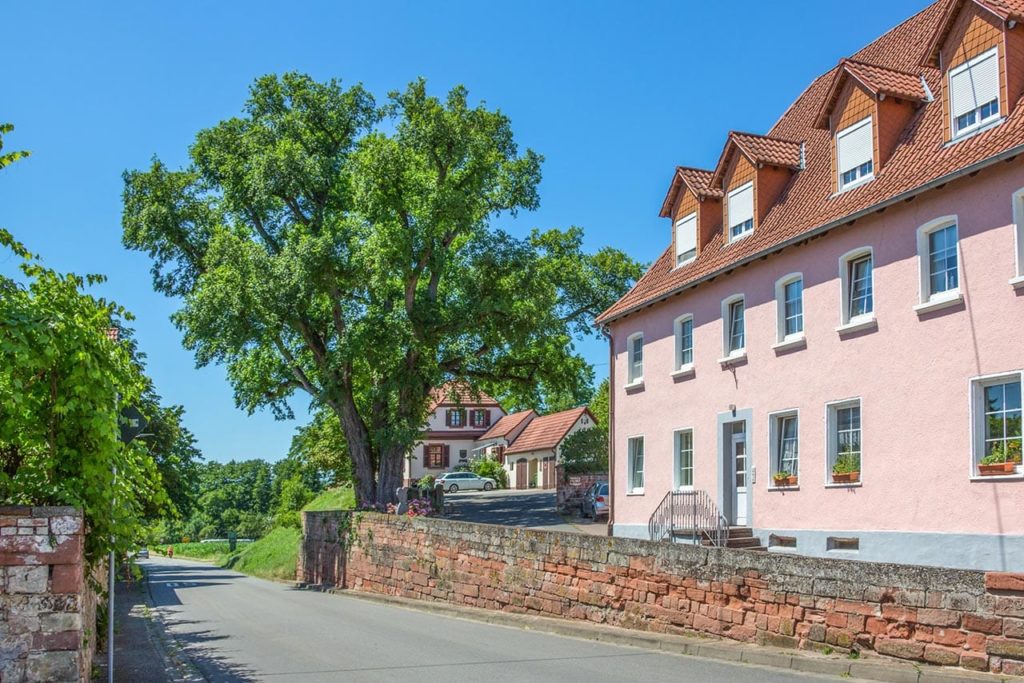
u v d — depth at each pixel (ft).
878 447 61.36
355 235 119.44
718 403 79.10
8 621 29.19
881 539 60.54
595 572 59.00
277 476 412.98
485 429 289.33
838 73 67.67
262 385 137.28
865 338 63.21
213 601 96.53
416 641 55.83
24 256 32.35
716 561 48.44
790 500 69.36
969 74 57.62
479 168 125.18
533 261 126.72
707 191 86.07
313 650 52.70
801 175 77.71
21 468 31.73
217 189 135.23
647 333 91.25
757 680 37.91
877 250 62.49
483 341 134.51
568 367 142.51
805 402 68.59
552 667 43.91
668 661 44.83
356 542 105.91
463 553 77.97
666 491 86.33
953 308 56.44
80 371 31.30
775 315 72.33
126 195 132.87
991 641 34.50
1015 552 51.29
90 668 38.06
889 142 64.69
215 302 117.91
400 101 123.95
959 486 55.16
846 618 40.57
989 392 54.39
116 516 33.37
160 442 118.42
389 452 129.08
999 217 53.57
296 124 130.52
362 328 118.11
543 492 191.62
